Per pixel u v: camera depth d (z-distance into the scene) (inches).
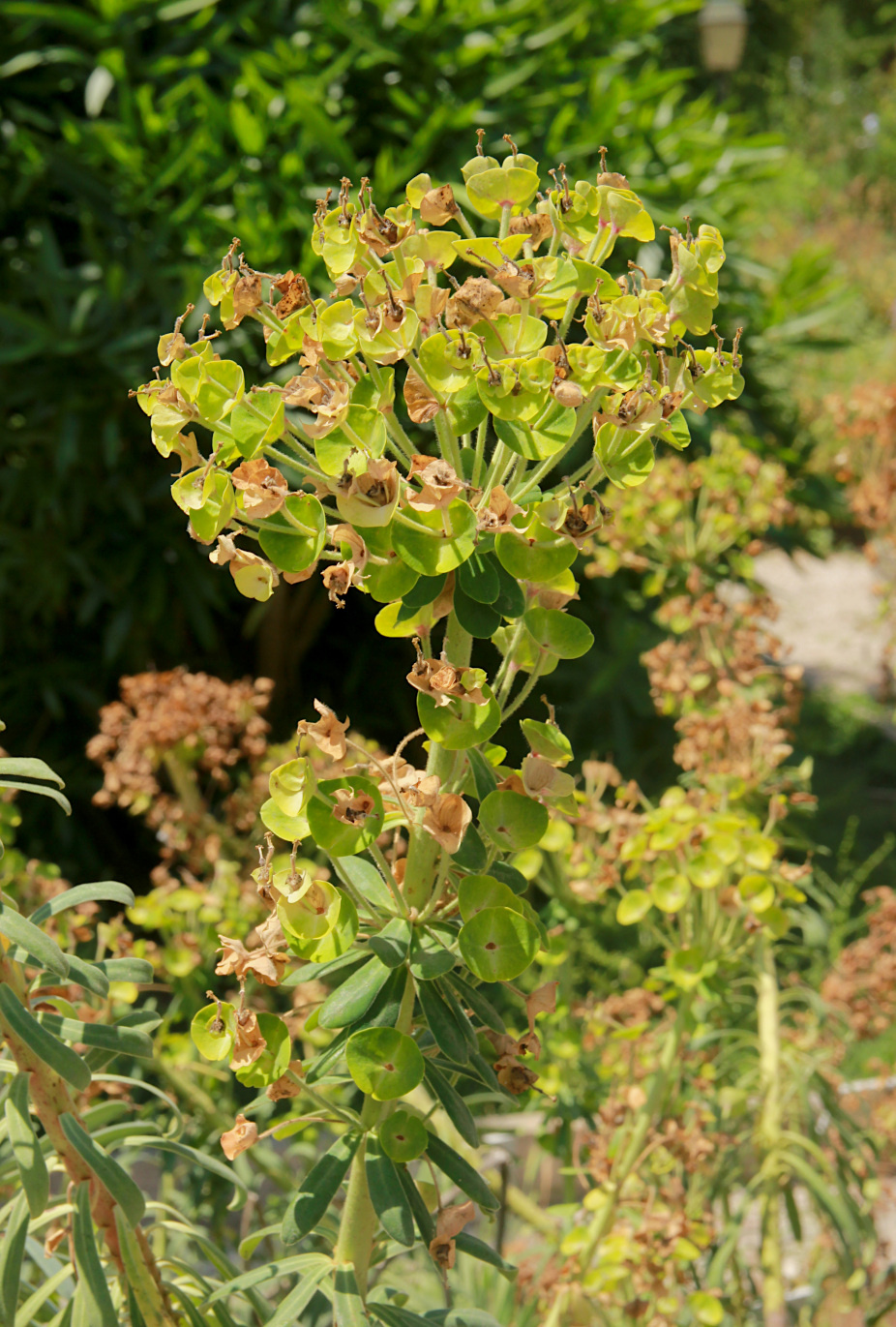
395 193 130.3
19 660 157.8
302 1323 53.7
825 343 178.4
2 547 148.5
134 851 167.3
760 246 446.6
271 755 76.0
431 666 41.2
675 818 55.8
